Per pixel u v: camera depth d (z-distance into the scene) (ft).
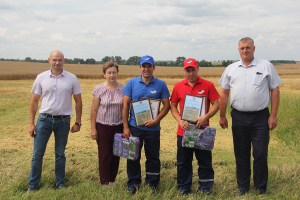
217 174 12.44
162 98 10.61
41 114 10.55
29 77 118.73
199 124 9.75
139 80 10.54
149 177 10.78
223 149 17.10
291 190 10.32
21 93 52.21
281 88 70.74
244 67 10.21
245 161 10.47
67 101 10.78
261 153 10.03
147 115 10.34
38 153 10.52
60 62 10.52
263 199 9.69
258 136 10.09
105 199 9.29
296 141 17.81
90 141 18.45
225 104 11.02
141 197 9.64
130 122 10.82
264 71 9.89
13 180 11.08
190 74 10.07
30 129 10.54
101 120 10.89
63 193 9.70
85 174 12.19
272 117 10.11
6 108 33.83
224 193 10.31
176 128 24.00
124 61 377.30
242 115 10.28
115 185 11.08
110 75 10.82
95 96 10.98
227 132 22.11
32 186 10.50
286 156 15.31
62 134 10.79
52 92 10.46
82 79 124.16
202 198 9.78
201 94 10.21
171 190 10.16
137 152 10.25
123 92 10.66
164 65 333.42
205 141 9.81
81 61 368.68
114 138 10.71
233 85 10.42
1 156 14.47
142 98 10.30
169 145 18.12
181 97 10.53
